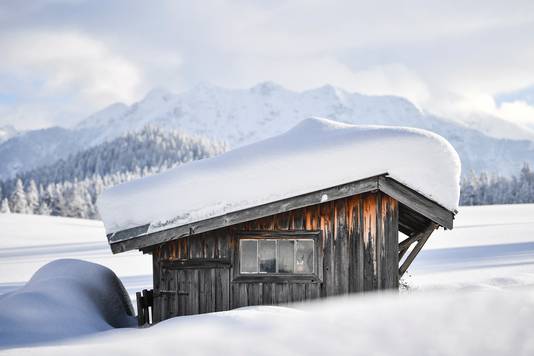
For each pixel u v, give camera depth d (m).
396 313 7.93
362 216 10.35
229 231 10.57
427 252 30.16
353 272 10.31
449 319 7.49
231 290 10.52
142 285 21.27
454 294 9.63
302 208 10.49
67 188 137.75
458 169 9.66
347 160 9.80
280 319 7.98
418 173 9.63
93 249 41.72
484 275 19.19
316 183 9.72
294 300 10.42
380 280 10.21
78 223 68.00
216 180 10.01
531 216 58.38
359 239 10.33
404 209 11.52
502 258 25.47
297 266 10.52
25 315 9.17
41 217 71.88
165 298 10.64
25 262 34.22
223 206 9.78
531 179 122.81
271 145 10.52
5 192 193.12
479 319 7.41
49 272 11.73
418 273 20.89
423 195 9.63
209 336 7.41
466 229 44.59
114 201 10.22
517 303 8.02
